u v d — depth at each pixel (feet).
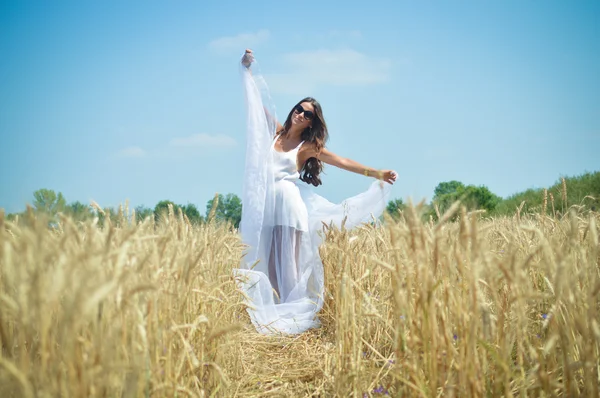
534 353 6.34
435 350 6.42
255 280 14.71
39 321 4.72
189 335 7.05
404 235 6.66
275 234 17.01
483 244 6.37
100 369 4.92
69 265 4.90
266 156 16.62
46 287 4.84
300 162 18.37
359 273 12.08
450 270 6.73
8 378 4.74
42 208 5.90
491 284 6.45
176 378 6.52
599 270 7.90
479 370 6.20
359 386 7.95
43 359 4.70
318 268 16.06
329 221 17.17
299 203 17.22
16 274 5.23
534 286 9.18
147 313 6.27
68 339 4.52
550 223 11.60
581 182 38.24
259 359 12.07
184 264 7.44
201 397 7.54
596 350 6.71
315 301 15.79
